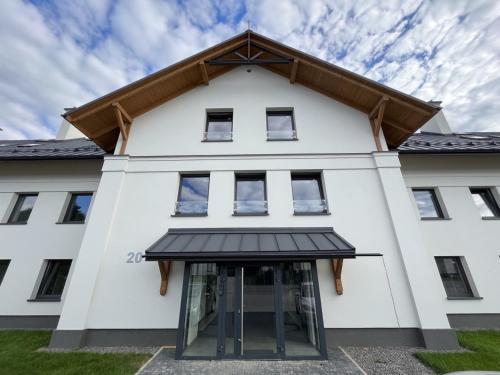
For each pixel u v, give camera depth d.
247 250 6.06
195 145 9.22
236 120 9.70
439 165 9.99
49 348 6.24
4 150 11.74
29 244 9.46
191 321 6.11
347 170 8.59
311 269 6.33
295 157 8.84
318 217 7.96
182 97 10.23
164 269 6.97
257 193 8.70
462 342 6.43
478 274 8.57
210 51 9.81
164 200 8.26
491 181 9.74
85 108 8.25
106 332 6.61
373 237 7.60
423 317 6.53
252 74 10.95
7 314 8.60
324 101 10.06
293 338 5.93
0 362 5.21
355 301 6.88
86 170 10.54
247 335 5.86
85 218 10.17
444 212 9.44
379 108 8.88
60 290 9.19
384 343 6.49
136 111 9.64
